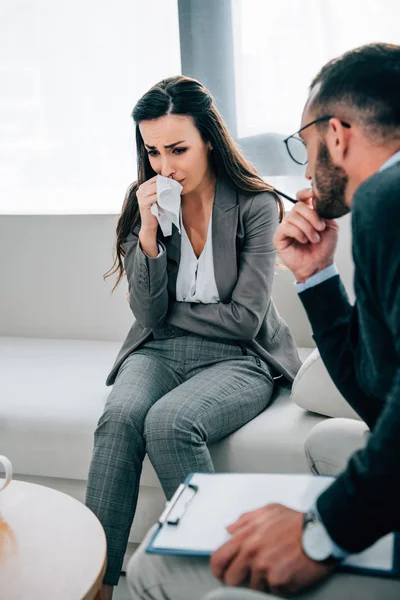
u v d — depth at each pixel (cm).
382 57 106
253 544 97
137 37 273
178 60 273
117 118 279
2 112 287
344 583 97
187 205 202
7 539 136
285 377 207
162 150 192
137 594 105
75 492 202
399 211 90
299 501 110
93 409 199
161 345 205
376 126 105
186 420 174
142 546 110
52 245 261
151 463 180
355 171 109
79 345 258
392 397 90
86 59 278
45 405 203
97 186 286
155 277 195
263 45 260
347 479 92
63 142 285
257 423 188
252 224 199
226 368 196
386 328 100
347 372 121
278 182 262
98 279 259
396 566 96
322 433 136
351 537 91
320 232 125
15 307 270
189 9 265
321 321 124
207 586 101
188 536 105
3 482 146
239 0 260
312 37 254
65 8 276
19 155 289
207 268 202
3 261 268
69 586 123
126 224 210
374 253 93
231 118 269
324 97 108
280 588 95
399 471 88
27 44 281
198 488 116
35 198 290
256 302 196
